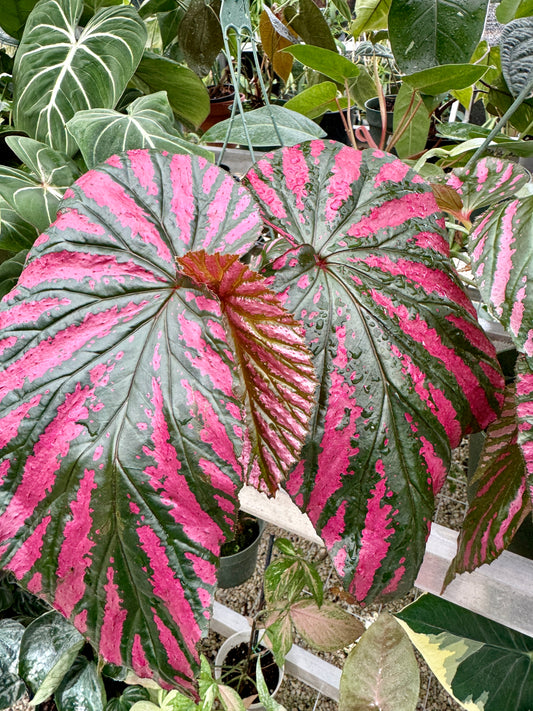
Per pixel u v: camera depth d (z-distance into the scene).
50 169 0.47
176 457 0.23
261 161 0.30
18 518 0.23
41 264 0.24
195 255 0.21
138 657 0.23
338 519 0.27
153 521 0.23
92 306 0.24
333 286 0.28
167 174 0.27
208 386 0.23
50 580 0.23
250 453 0.26
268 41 0.65
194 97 0.65
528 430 0.26
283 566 0.54
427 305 0.29
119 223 0.25
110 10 0.55
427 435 0.28
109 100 0.50
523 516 0.35
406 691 0.48
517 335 0.26
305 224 0.29
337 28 1.05
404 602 0.79
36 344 0.23
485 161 0.38
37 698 0.55
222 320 0.24
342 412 0.27
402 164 0.31
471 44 0.42
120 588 0.23
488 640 0.46
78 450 0.23
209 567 0.23
